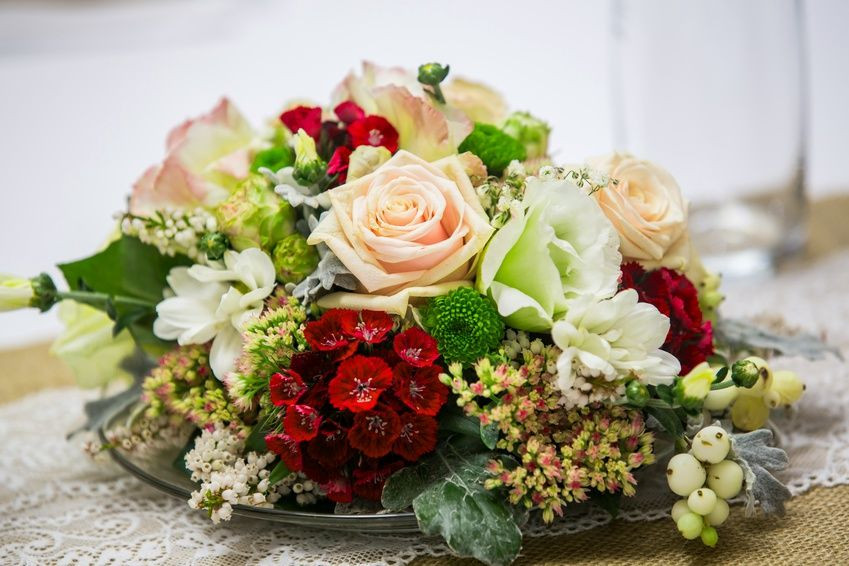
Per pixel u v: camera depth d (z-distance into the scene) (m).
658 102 0.91
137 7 2.33
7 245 1.38
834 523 0.62
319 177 0.64
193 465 0.63
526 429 0.60
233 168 0.68
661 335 0.60
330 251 0.62
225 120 0.71
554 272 0.60
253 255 0.63
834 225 1.05
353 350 0.60
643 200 0.66
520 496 0.59
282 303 0.63
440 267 0.61
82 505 0.69
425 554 0.62
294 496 0.64
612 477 0.60
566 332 0.59
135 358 0.73
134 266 0.69
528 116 0.71
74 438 0.76
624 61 0.92
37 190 1.55
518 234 0.60
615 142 0.95
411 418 0.60
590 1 1.97
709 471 0.60
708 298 0.69
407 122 0.65
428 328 0.61
